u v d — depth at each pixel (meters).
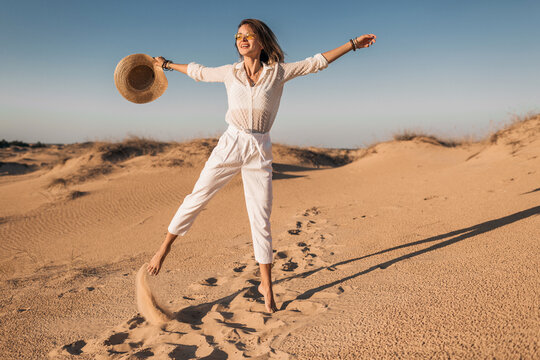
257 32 2.47
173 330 2.49
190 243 5.41
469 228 4.12
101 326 2.78
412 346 1.86
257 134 2.56
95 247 6.08
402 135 18.62
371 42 2.54
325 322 2.32
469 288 2.42
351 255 3.82
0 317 3.10
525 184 6.20
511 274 2.52
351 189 9.56
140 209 9.24
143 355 2.16
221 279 3.56
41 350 2.46
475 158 10.60
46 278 4.34
